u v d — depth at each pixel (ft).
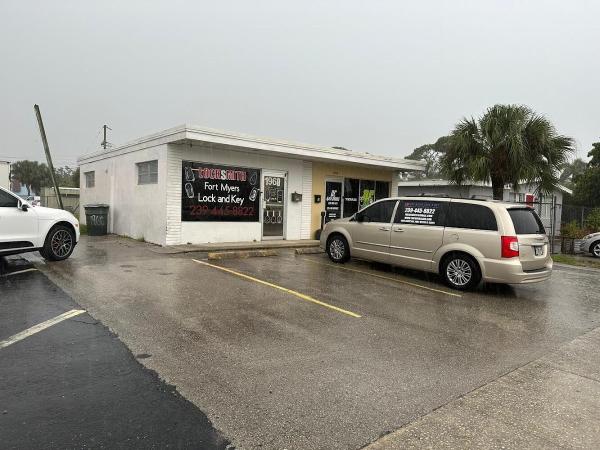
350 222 33.78
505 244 25.08
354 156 49.06
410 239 29.37
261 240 45.55
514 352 16.28
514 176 47.80
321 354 15.08
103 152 51.21
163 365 13.56
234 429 10.20
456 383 13.28
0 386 11.85
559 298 26.18
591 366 15.17
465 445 9.95
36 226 28.53
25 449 9.09
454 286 27.04
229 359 14.25
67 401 11.16
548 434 10.55
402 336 17.46
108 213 49.14
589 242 51.39
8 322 17.08
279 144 42.32
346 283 27.07
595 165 98.53
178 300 21.11
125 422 10.28
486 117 48.01
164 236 38.78
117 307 19.49
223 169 42.22
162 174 39.14
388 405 11.69
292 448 9.57
